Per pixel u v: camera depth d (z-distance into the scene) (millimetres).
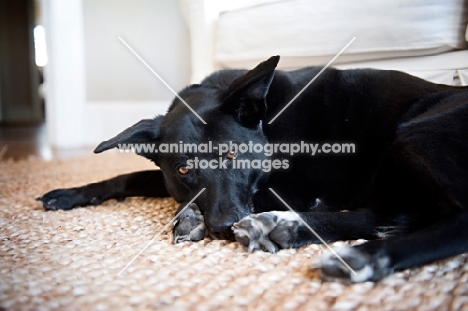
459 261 1093
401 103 1484
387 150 1359
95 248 1286
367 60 2092
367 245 1050
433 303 909
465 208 1077
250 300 945
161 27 3969
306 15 2162
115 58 3914
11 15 7074
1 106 7273
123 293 993
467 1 1783
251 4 2410
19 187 2180
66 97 3668
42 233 1438
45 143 4113
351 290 968
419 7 1825
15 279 1074
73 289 1016
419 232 1069
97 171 2605
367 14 1960
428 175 1165
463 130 1212
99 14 3816
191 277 1066
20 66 7270
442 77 1855
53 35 3586
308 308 903
